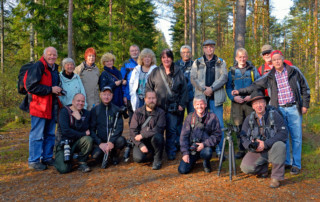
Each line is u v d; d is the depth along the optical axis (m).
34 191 3.32
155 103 4.16
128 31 23.02
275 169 3.28
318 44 10.69
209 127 3.90
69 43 10.45
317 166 3.94
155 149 4.09
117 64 20.84
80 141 4.03
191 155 3.87
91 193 3.21
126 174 3.88
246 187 3.29
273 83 3.93
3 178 3.83
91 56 4.80
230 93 4.64
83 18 13.17
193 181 3.53
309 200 2.90
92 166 4.33
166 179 3.63
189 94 4.95
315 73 10.55
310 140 5.39
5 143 6.34
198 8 22.05
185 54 5.05
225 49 12.18
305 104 3.77
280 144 3.26
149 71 4.80
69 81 4.51
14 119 10.13
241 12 7.04
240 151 4.53
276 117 3.50
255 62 9.86
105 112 4.36
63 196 3.15
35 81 3.89
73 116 4.12
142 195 3.10
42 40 12.82
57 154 4.02
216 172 3.88
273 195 3.05
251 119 3.59
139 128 4.32
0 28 21.58
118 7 22.36
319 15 15.77
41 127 4.23
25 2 12.07
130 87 4.80
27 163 4.55
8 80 11.59
